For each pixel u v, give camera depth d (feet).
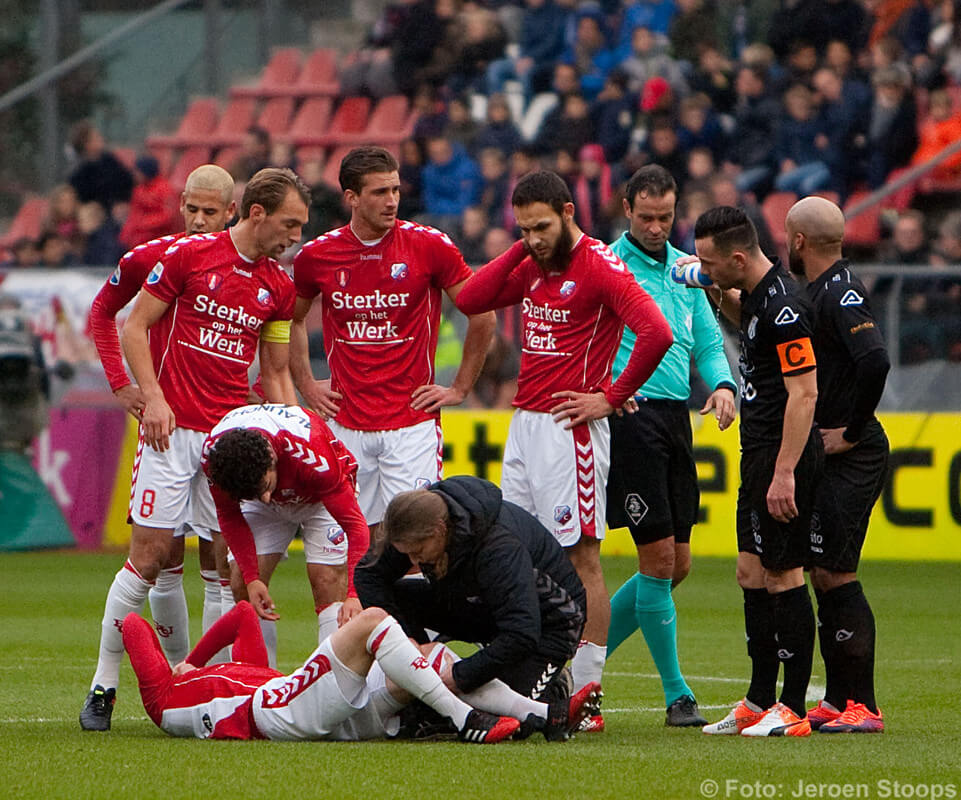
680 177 183.93
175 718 67.05
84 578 154.10
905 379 159.22
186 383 75.77
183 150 238.68
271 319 78.64
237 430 67.92
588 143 191.93
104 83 239.30
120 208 210.79
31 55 240.32
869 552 162.50
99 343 77.92
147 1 246.68
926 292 157.38
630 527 78.95
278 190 75.15
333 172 225.97
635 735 70.64
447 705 64.95
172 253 75.20
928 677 91.71
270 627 81.66
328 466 70.85
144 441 74.54
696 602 134.72
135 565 73.77
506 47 220.43
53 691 85.66
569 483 75.77
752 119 190.90
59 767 58.54
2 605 132.87
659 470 79.00
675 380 80.28
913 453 160.15
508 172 195.52
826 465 72.02
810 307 68.80
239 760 59.93
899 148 186.50
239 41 245.04
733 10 212.23
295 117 238.07
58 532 179.52
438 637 70.64
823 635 73.20
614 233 178.81
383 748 63.21
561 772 57.67
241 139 236.22
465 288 79.05
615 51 210.18
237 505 71.41
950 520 159.12
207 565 88.17
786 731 69.21
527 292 77.20
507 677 66.54
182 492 75.20
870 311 71.41
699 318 83.20
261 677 66.80
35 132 233.76
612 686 91.04
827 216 71.77
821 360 72.02
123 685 89.40
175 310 75.82
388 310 81.56
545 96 211.00
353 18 248.32
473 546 64.44
